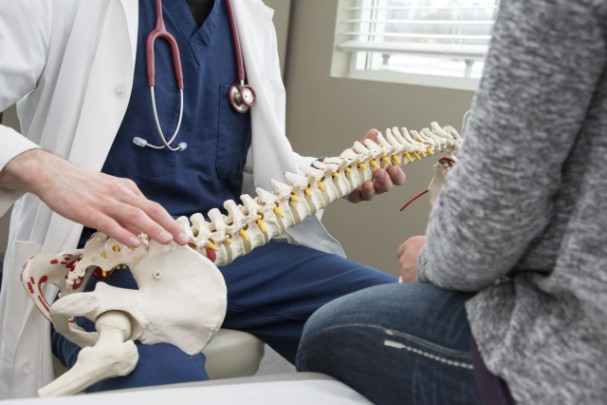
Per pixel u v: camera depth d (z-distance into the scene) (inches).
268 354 78.9
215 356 47.7
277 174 60.7
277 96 68.2
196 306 37.8
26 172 40.9
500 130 22.2
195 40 55.6
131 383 36.1
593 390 22.2
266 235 44.9
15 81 49.1
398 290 31.3
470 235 23.6
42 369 48.5
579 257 21.8
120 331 35.4
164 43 53.9
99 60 50.7
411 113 87.1
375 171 53.6
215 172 57.3
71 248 49.1
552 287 23.0
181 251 38.0
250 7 63.2
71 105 50.8
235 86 57.9
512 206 22.6
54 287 48.3
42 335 48.1
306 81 99.5
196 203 55.9
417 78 91.4
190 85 55.2
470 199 23.3
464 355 26.3
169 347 38.2
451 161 54.7
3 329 50.9
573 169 23.3
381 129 90.5
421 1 90.4
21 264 50.8
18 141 42.6
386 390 29.5
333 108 96.0
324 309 34.1
